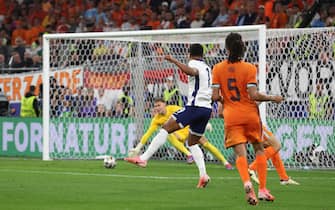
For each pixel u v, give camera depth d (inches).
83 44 2057.1
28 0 2896.2
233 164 1811.0
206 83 1226.6
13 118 2103.8
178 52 1932.8
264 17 2246.6
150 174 1502.2
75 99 2000.5
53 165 1727.4
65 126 1975.9
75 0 2790.4
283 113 1694.1
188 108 1232.8
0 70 2236.7
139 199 1050.1
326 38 1686.8
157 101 1660.9
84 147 1980.8
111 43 2017.7
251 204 980.6
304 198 1079.0
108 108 1977.1
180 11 2491.4
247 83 992.9
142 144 1681.8
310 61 1694.1
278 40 1695.4
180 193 1137.4
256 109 1005.8
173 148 1903.3
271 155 1269.7
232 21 2342.5
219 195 1111.0
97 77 2005.4
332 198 1080.8
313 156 1688.0
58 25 2746.1
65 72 2017.7
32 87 2119.8
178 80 1920.5
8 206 953.5
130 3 2667.3
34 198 1050.1
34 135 2059.5
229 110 1002.7
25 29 2795.3
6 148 2119.8
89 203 994.7
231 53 1004.6
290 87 1696.6
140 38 1904.5
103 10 2691.9
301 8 2233.0
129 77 1973.4
